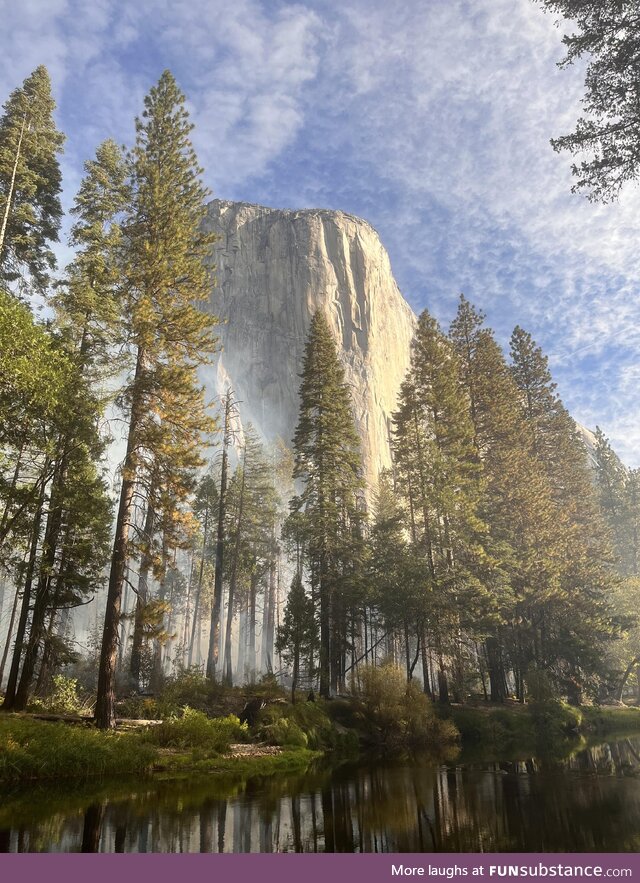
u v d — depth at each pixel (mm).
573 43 10320
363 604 30109
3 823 7375
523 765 14992
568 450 43719
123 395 17859
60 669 22922
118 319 19172
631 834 7070
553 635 33594
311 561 29000
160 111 22484
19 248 22609
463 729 23141
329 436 29031
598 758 16578
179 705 18984
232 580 35812
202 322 19156
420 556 29531
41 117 23828
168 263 20172
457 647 27438
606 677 35281
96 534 19562
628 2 9789
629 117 10195
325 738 18719
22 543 16938
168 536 17500
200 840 6840
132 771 12070
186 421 18203
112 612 15461
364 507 32812
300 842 6836
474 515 29641
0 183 22156
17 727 11797
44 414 16312
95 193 23125
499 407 36125
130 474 16734
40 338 15602
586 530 44156
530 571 31578
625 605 43312
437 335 35438
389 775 13062
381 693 21219
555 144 10828
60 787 10156
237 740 16641
